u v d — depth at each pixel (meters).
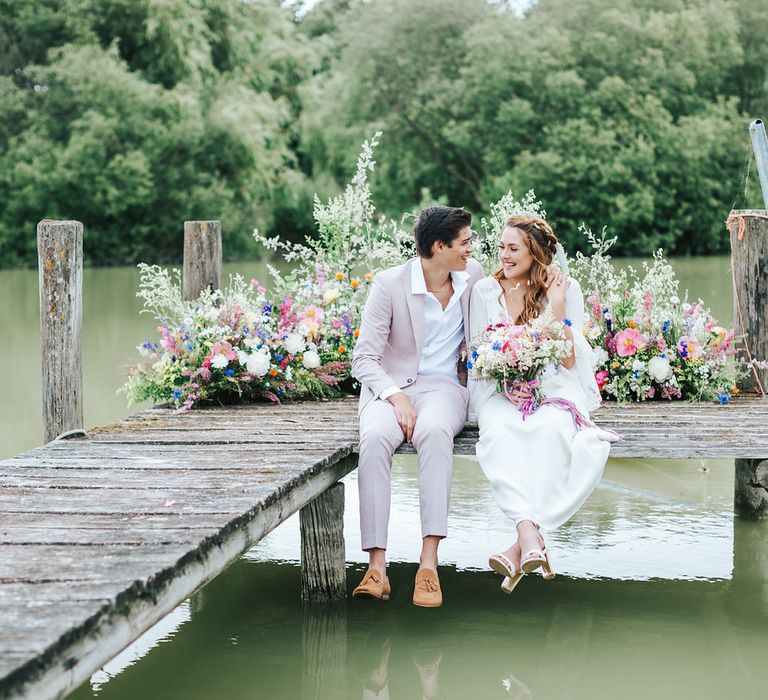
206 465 3.65
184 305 5.52
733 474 5.67
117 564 2.55
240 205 28.78
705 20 29.05
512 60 28.08
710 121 28.16
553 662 3.33
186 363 5.13
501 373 3.77
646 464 5.89
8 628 2.14
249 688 3.17
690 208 28.41
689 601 3.86
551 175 27.59
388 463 3.71
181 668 3.33
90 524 2.91
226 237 27.92
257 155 28.31
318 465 3.67
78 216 26.89
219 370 5.08
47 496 3.24
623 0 28.97
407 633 3.60
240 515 2.98
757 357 5.33
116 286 19.34
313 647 3.48
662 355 5.11
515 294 4.03
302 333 5.38
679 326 5.25
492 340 3.79
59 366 4.64
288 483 3.38
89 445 4.06
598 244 5.60
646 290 5.36
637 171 27.95
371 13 29.89
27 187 26.19
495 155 28.50
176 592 2.59
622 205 27.42
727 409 4.83
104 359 9.62
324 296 5.59
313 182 30.86
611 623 3.67
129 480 3.45
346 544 4.62
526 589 3.99
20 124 26.77
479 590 3.99
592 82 28.80
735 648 3.44
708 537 4.60
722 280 17.02
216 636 3.60
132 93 26.47
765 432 4.21
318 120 30.56
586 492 3.63
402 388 4.02
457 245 3.96
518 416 3.74
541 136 28.45
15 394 8.11
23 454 3.89
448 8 29.06
